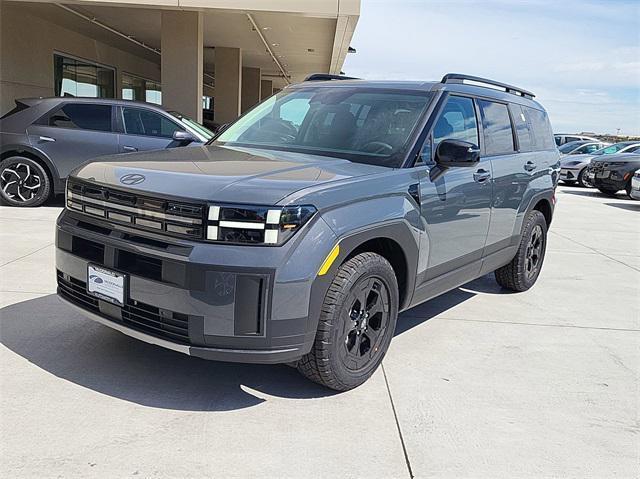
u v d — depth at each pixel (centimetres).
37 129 870
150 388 329
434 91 422
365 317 339
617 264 760
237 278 279
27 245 638
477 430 307
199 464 260
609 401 352
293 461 268
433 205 380
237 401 322
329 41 1912
